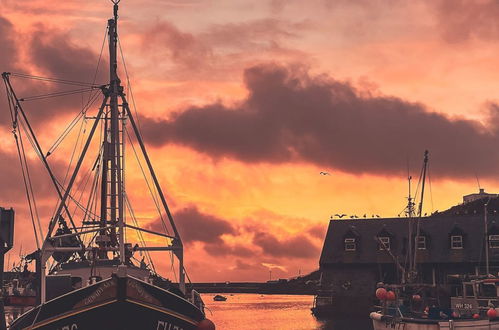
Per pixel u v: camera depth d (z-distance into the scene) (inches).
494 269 3622.0
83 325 1421.0
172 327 1453.0
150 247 1704.0
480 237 3703.3
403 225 3860.7
